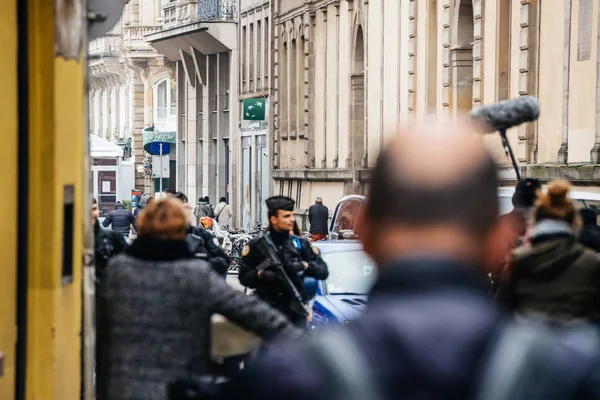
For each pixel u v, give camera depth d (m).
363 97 78.31
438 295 5.11
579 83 47.94
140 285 12.46
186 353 12.38
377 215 5.33
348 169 78.00
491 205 5.31
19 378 13.98
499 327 4.99
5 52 13.55
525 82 52.34
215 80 113.38
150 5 141.62
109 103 156.88
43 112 14.10
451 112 60.91
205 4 109.62
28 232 14.09
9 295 13.75
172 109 142.62
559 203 16.02
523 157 52.19
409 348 4.93
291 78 93.88
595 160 46.12
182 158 123.81
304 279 22.05
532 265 15.78
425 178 5.28
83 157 15.80
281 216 22.05
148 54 141.38
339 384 4.93
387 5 70.81
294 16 92.25
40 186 14.09
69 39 14.88
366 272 28.11
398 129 5.48
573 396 4.82
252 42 104.75
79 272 15.48
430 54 63.66
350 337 5.04
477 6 56.97
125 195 108.62
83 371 15.70
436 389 4.87
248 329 12.38
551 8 50.44
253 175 103.19
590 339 4.97
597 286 15.78
